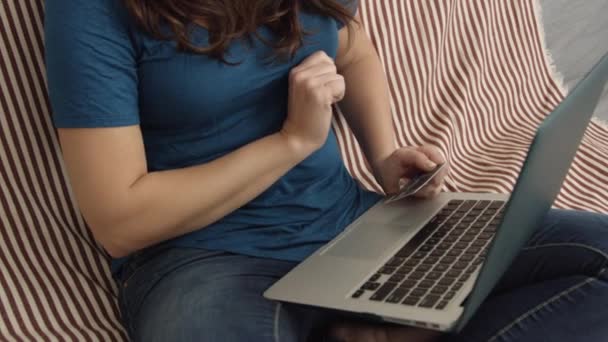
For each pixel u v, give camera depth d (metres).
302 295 0.90
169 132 0.99
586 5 1.89
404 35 1.50
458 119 1.54
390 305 0.85
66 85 0.89
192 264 0.97
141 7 0.89
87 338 1.05
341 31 1.19
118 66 0.90
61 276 1.12
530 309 0.93
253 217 1.03
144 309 0.95
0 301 1.06
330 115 0.98
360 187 1.18
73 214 1.17
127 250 0.96
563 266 1.00
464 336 0.94
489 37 1.65
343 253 0.99
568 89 1.81
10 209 1.12
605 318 0.90
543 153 0.78
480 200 1.09
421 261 0.94
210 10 0.91
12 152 1.12
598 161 1.52
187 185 0.94
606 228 1.02
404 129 1.50
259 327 0.89
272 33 0.98
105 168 0.91
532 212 0.88
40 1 1.13
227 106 0.97
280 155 0.97
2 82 1.11
